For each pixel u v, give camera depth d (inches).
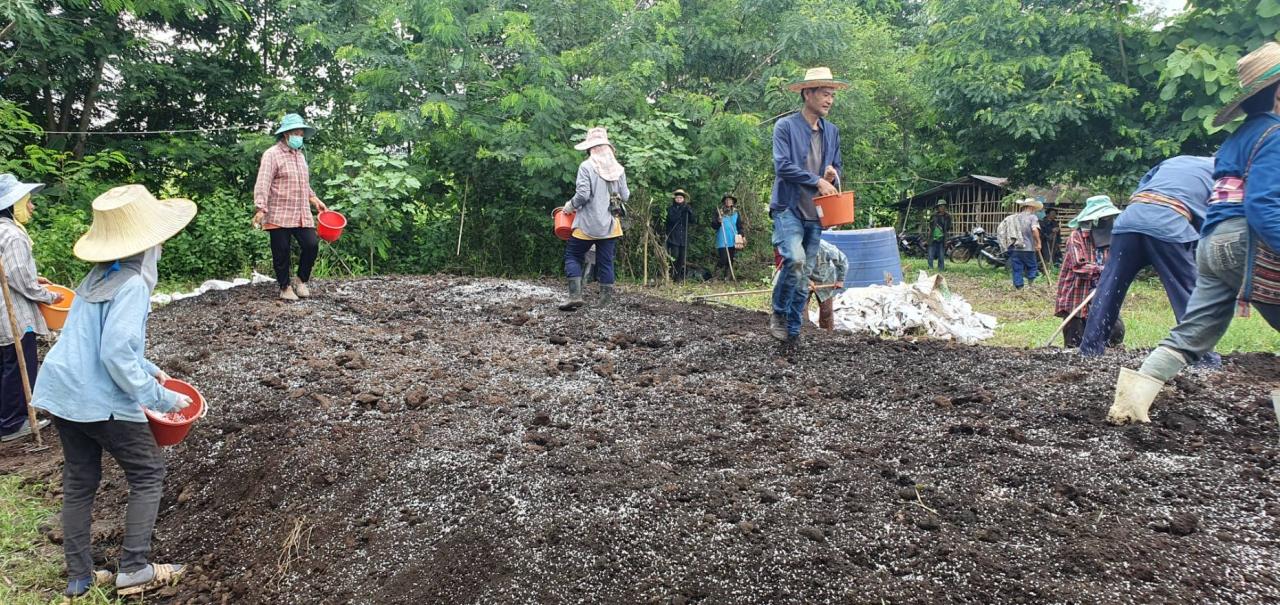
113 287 123.5
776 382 195.8
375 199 465.1
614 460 146.9
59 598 133.3
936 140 834.2
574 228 300.5
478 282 361.4
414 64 491.2
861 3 1071.0
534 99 481.1
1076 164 657.0
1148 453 137.3
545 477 140.8
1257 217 126.3
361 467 154.6
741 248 547.8
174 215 129.7
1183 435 144.2
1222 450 137.6
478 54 507.2
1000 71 615.2
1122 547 108.7
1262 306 132.6
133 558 132.6
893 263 371.6
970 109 670.5
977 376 189.0
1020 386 176.1
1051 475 130.0
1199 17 559.5
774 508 125.0
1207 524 114.5
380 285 350.0
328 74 585.9
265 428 180.4
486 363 224.8
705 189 563.5
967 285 597.6
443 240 546.3
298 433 174.7
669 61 545.3
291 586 128.0
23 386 201.5
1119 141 633.0
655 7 529.7
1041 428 151.3
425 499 139.3
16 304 196.7
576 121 522.0
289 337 253.9
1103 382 169.8
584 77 547.8
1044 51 631.8
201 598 132.3
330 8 549.3
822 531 117.8
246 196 564.4
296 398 194.7
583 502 131.0
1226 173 136.3
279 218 295.4
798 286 209.9
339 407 187.2
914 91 829.2
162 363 230.8
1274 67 127.2
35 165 443.5
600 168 297.7
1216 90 539.5
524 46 480.7
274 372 217.6
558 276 557.6
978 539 113.5
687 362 218.7
